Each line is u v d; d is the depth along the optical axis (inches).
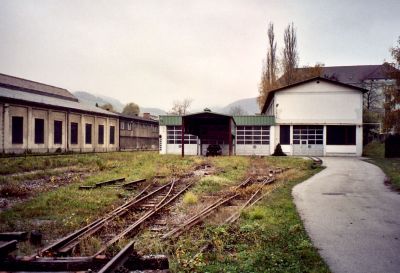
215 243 259.6
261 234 289.9
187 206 434.9
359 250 250.8
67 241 265.9
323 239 278.4
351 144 1419.8
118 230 322.0
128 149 2134.6
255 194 505.0
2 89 1364.4
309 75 2150.6
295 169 877.2
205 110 1284.4
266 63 2069.4
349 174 757.3
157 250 250.5
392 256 238.4
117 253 217.2
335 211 387.2
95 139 1788.9
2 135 1210.6
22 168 816.3
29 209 409.7
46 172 743.7
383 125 1231.5
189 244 263.7
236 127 1494.8
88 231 299.7
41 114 1408.7
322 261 226.2
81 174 758.5
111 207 426.6
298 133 1460.4
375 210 393.1
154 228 326.3
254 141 1487.5
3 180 621.6
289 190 543.8
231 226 310.3
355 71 2967.5
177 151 1523.1
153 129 2519.7
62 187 573.0
